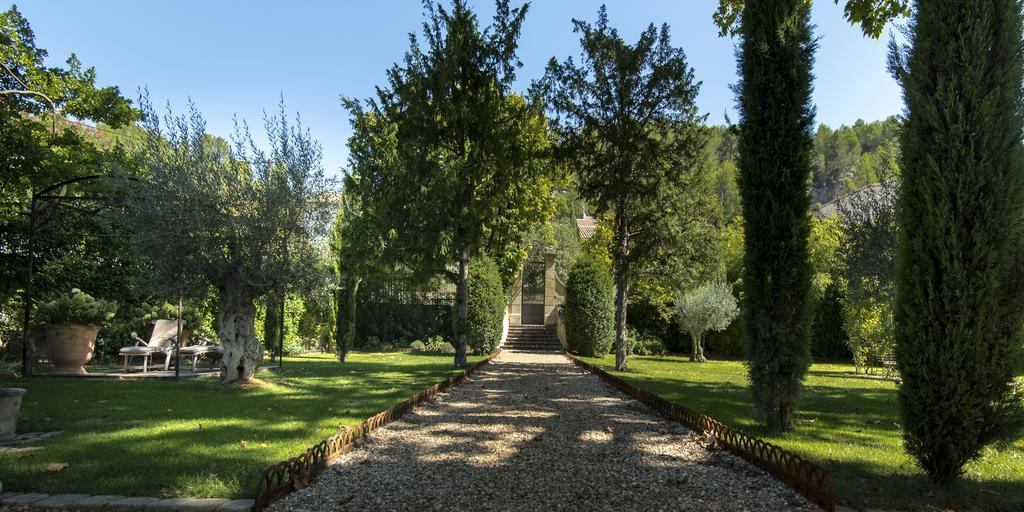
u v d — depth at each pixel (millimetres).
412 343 21984
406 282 14289
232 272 8227
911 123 4297
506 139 13914
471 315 19141
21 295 11773
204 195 7742
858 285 12141
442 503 3395
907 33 4434
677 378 12031
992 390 3896
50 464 3895
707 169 15578
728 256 23500
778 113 6016
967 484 4000
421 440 5168
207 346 11789
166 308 13273
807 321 5816
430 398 7965
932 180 4070
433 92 13547
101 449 4402
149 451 4352
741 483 3887
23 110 11500
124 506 3156
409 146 13352
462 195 13641
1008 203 3865
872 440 5512
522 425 6070
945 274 3926
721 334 23078
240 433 5109
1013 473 4371
